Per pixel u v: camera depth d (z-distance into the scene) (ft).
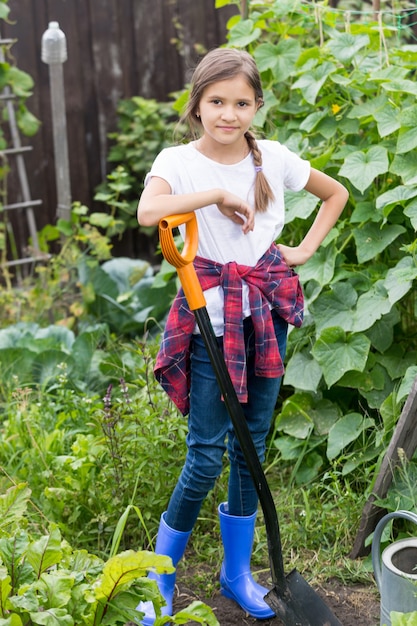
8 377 14.15
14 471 11.50
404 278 10.46
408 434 9.84
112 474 10.72
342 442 11.11
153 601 7.95
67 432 12.49
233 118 8.05
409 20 19.03
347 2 18.34
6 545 7.93
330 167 12.25
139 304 16.70
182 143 9.68
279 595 8.82
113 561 7.44
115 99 20.74
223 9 21.22
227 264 8.54
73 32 19.98
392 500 9.96
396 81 11.68
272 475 12.11
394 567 8.16
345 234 12.23
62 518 10.70
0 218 19.56
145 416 11.03
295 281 8.83
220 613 9.62
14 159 19.60
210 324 8.22
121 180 20.49
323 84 12.25
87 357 14.46
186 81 21.36
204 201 8.05
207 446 8.89
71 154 20.51
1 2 17.34
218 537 10.89
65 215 17.52
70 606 7.67
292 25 13.61
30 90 19.69
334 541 10.68
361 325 11.19
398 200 10.91
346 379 11.51
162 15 20.79
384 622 8.39
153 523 10.75
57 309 17.26
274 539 8.70
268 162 8.63
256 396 9.07
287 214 11.85
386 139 12.12
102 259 19.15
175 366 8.79
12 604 7.34
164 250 8.01
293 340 12.10
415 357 11.64
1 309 17.02
